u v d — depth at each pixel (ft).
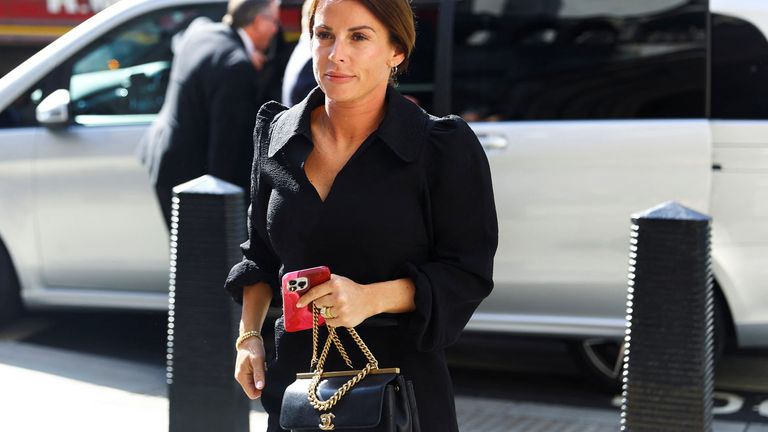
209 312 20.12
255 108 28.76
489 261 12.35
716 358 26.94
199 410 20.25
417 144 12.10
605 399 28.43
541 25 27.30
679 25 26.25
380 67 12.04
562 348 33.58
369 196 12.08
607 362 28.40
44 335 32.71
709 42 26.07
